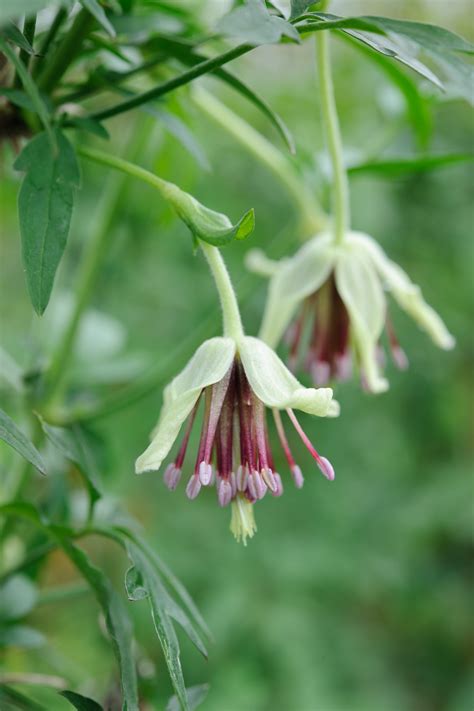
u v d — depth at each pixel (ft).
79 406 1.07
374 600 2.77
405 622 2.86
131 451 2.35
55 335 1.13
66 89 0.85
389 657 2.82
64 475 0.99
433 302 2.80
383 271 0.96
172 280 2.39
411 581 2.81
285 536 2.61
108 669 2.02
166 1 0.98
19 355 1.34
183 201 0.76
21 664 1.13
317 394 0.75
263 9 0.67
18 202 0.72
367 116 2.33
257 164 2.51
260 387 0.75
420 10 2.24
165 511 2.53
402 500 2.75
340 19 0.73
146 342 2.37
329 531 2.63
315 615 2.62
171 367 1.04
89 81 0.82
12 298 2.08
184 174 1.10
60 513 0.98
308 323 0.97
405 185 2.68
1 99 0.79
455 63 0.76
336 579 2.58
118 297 2.26
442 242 2.75
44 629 2.01
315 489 2.65
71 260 1.97
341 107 2.32
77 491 1.04
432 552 2.91
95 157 0.78
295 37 0.66
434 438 2.88
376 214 2.54
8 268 2.07
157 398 2.40
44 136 0.74
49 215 0.73
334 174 0.94
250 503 0.76
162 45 0.84
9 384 1.03
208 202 2.44
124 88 0.84
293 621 2.49
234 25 0.66
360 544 2.65
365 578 2.62
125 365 1.14
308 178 1.10
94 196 2.02
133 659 0.76
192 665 2.40
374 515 2.69
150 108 0.83
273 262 1.04
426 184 2.68
